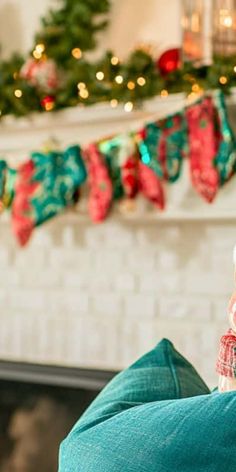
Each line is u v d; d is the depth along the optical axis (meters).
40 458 2.61
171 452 0.80
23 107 2.64
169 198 2.49
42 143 2.70
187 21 2.50
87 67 2.58
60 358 2.79
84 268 2.73
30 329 2.85
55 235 2.79
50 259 2.80
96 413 0.95
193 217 2.46
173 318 2.57
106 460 0.84
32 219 2.51
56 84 2.64
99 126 2.58
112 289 2.68
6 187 2.59
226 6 2.44
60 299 2.79
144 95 2.44
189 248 2.54
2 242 2.90
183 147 2.38
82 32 2.64
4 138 2.78
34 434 2.63
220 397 0.83
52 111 2.62
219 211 2.41
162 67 2.46
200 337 2.53
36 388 2.65
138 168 2.41
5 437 2.68
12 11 2.88
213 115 2.31
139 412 0.87
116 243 2.67
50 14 2.69
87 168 2.49
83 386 2.57
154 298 2.61
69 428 2.58
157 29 2.62
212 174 2.27
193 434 0.81
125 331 2.66
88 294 2.73
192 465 0.80
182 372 1.08
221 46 2.44
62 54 2.64
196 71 2.42
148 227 2.61
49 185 2.50
